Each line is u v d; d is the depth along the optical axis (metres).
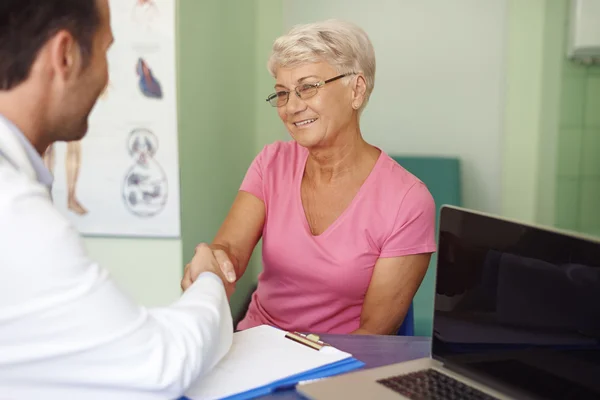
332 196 1.52
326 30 1.39
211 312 0.86
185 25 2.06
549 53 2.96
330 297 1.49
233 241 1.54
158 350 0.73
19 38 0.71
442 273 0.99
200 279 0.97
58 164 2.07
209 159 2.41
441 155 3.22
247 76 3.00
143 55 1.99
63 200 2.10
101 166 2.07
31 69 0.72
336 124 1.43
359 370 0.99
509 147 3.16
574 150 2.94
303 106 1.41
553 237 0.82
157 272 2.15
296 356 1.01
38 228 0.65
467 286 0.95
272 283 1.55
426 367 0.98
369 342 1.13
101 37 0.78
